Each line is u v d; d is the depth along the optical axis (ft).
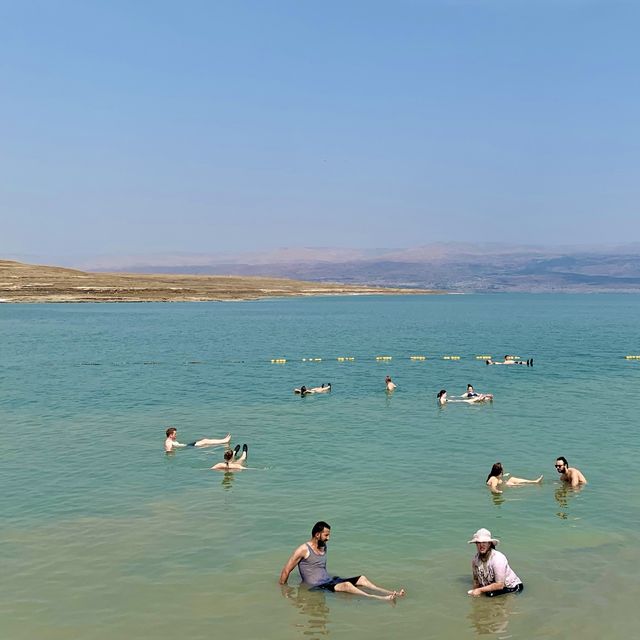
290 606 46.19
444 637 41.91
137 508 66.33
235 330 361.51
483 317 535.60
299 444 93.71
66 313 525.34
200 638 41.96
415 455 87.25
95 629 43.01
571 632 42.42
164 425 107.55
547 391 145.07
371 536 58.59
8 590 48.44
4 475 77.97
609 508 65.92
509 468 80.79
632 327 399.85
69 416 115.65
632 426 105.81
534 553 54.65
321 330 366.22
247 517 63.62
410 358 223.10
